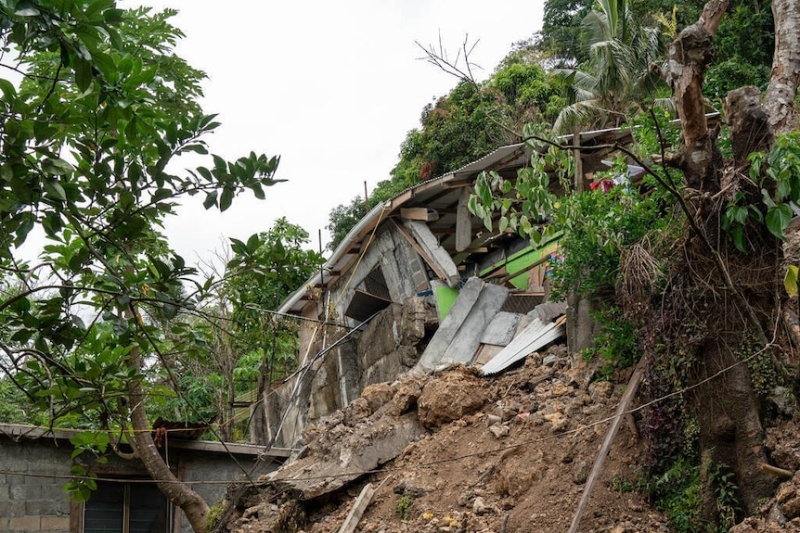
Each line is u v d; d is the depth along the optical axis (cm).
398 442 1238
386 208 1611
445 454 1165
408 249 1633
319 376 1775
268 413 1941
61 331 618
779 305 808
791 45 873
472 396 1230
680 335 861
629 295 934
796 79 865
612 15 2216
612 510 924
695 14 2345
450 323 1453
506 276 1650
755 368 838
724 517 812
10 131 551
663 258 916
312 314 1980
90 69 553
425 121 2847
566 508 957
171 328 757
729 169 823
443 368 1323
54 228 592
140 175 633
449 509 1062
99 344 741
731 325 828
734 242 820
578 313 1212
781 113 838
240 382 2316
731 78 1928
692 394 864
